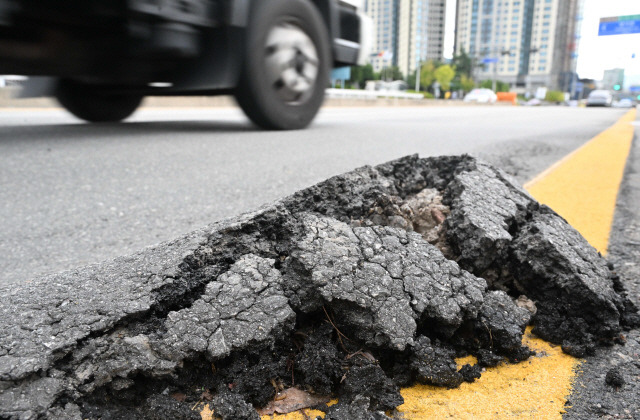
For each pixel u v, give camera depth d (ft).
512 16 406.21
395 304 4.18
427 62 218.18
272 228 5.04
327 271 4.27
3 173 10.19
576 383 4.13
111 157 12.04
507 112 58.85
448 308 4.32
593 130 27.22
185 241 4.91
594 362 4.44
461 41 433.07
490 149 16.10
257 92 16.66
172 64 16.06
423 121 29.89
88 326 3.83
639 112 70.23
